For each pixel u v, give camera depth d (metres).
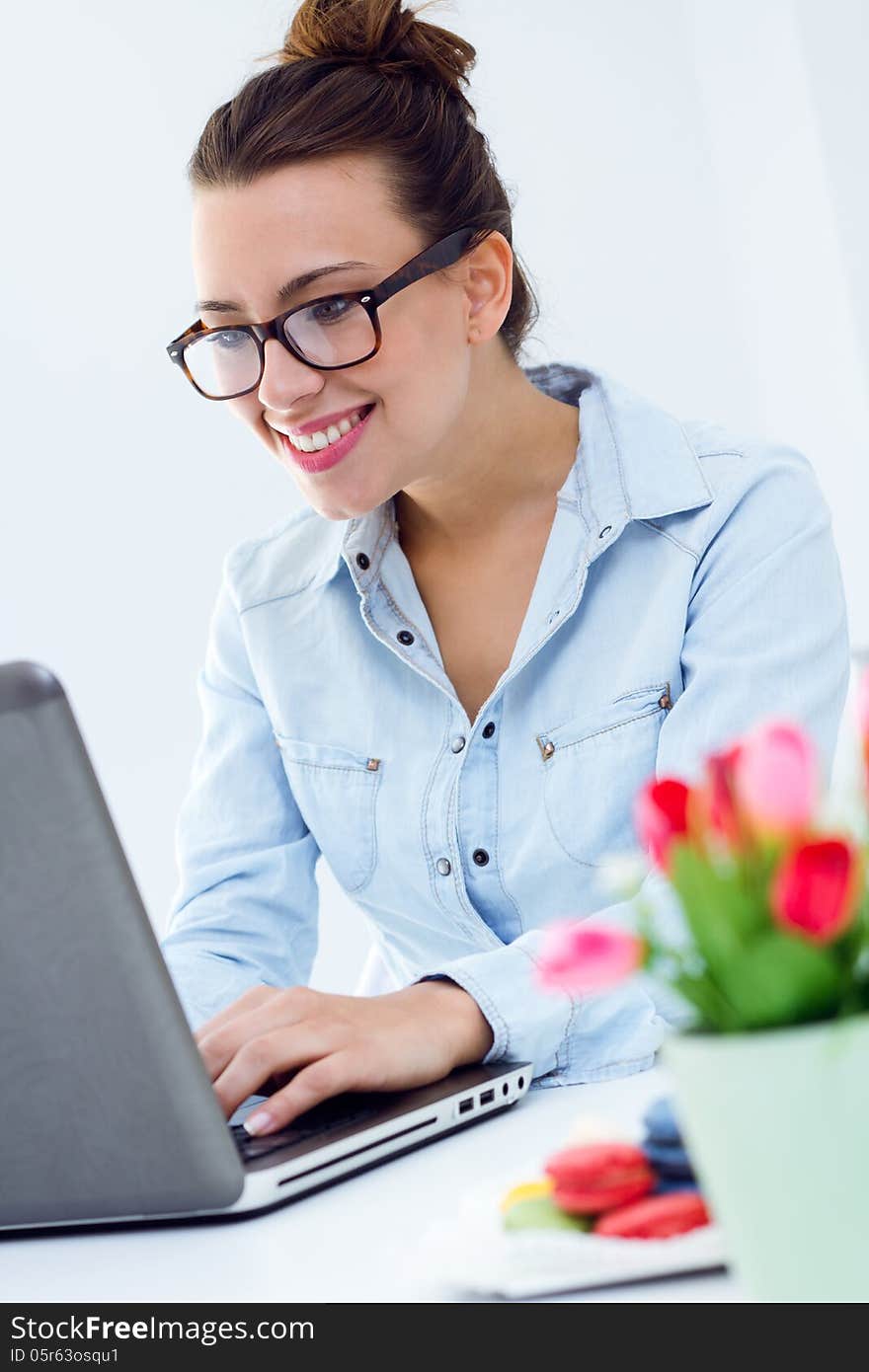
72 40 3.00
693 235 3.10
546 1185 0.65
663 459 1.42
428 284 1.33
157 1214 0.79
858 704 0.50
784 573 1.34
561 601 1.40
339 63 1.35
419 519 1.51
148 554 3.04
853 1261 0.48
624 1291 0.58
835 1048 0.47
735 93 2.98
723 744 1.27
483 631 1.49
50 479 3.01
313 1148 0.83
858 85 2.79
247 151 1.29
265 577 1.59
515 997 1.04
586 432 1.46
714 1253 0.58
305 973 1.55
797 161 2.84
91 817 0.69
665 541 1.40
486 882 1.42
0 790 0.68
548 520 1.48
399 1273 0.65
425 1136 0.90
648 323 3.10
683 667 1.38
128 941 0.71
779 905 0.46
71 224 3.01
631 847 1.37
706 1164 0.50
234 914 1.48
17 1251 0.81
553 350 3.07
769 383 3.09
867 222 2.78
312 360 1.29
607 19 3.06
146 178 3.01
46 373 3.01
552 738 1.39
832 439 2.94
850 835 0.48
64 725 0.68
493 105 3.07
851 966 0.47
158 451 3.03
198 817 1.56
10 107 3.00
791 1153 0.48
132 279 3.02
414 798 1.44
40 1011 0.73
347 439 1.33
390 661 1.48
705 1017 0.49
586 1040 1.07
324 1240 0.72
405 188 1.31
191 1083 0.74
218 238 1.30
